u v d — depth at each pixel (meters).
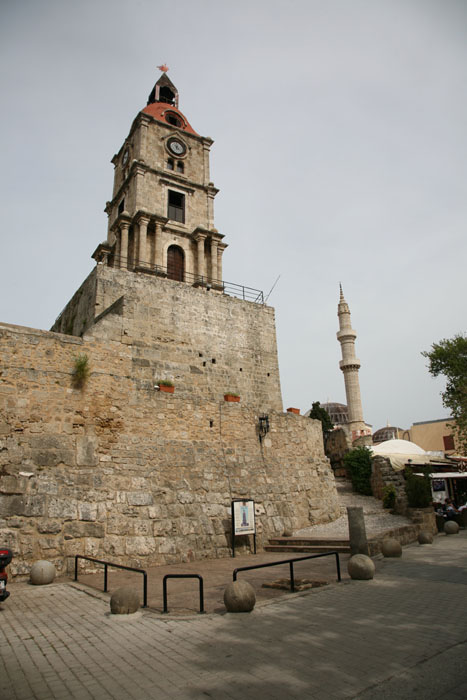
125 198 37.94
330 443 35.19
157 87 46.03
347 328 62.47
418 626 7.34
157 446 16.83
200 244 36.62
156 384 18.28
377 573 11.89
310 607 8.64
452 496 29.52
